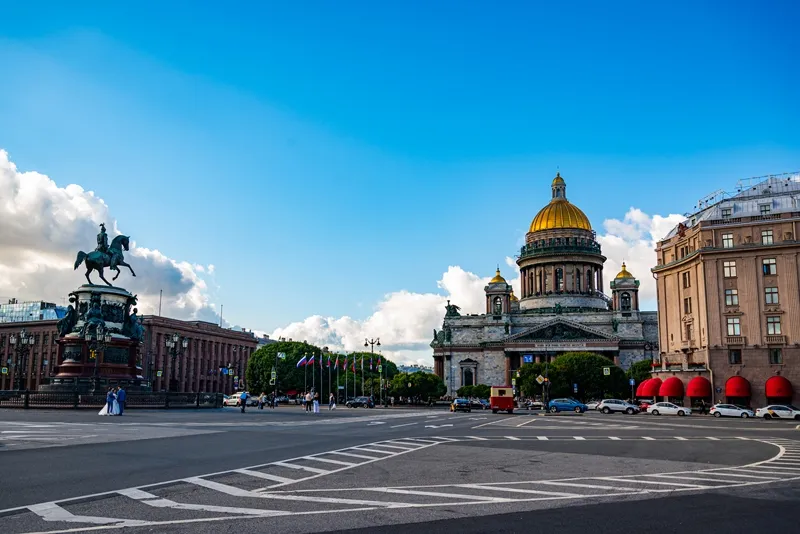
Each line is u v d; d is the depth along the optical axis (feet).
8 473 66.39
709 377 308.60
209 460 80.79
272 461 81.71
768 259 305.32
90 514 47.60
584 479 70.38
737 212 324.80
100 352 238.89
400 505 53.21
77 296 249.75
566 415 290.35
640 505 54.54
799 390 289.94
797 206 313.94
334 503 53.72
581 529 45.34
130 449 91.04
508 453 99.55
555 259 651.66
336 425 171.53
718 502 56.39
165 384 545.03
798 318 294.87
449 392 628.28
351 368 629.10
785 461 90.99
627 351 586.45
